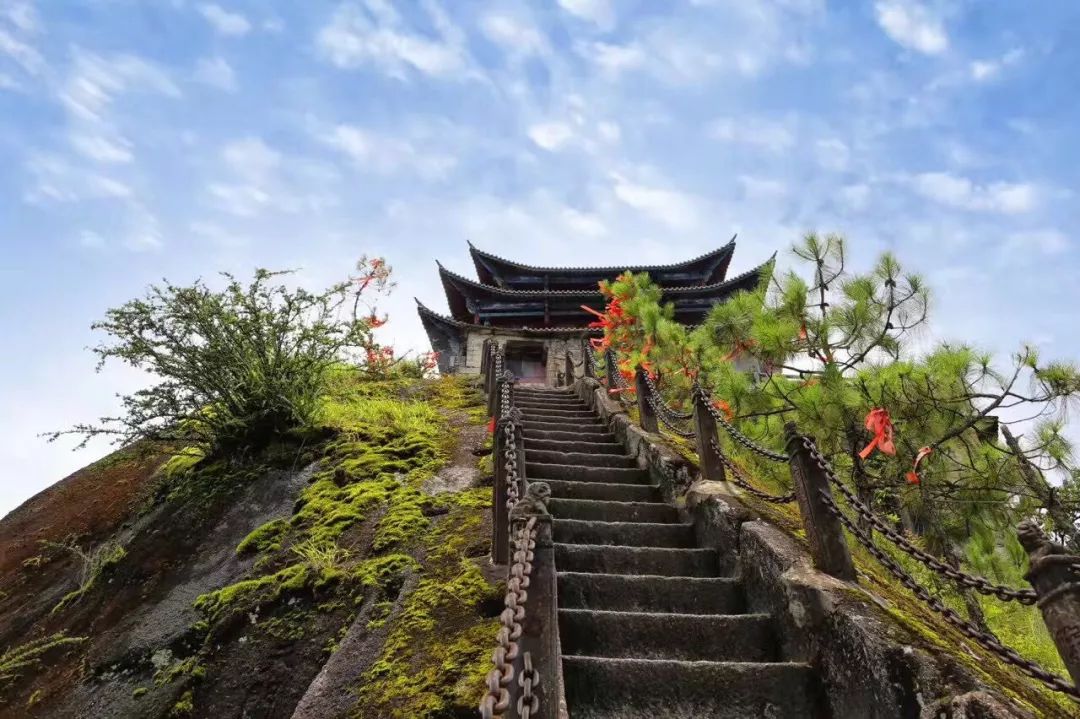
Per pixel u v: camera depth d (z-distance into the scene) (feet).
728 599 12.86
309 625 13.73
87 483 27.68
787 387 19.51
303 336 24.00
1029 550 6.89
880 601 10.26
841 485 10.85
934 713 7.84
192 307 21.95
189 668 13.21
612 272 75.25
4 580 21.26
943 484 18.07
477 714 9.83
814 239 21.09
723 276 78.74
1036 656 19.08
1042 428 17.04
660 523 16.56
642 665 9.80
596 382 32.50
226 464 23.17
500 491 15.26
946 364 16.60
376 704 10.44
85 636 15.98
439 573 14.51
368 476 20.92
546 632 7.76
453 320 69.77
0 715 13.87
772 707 9.66
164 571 17.97
